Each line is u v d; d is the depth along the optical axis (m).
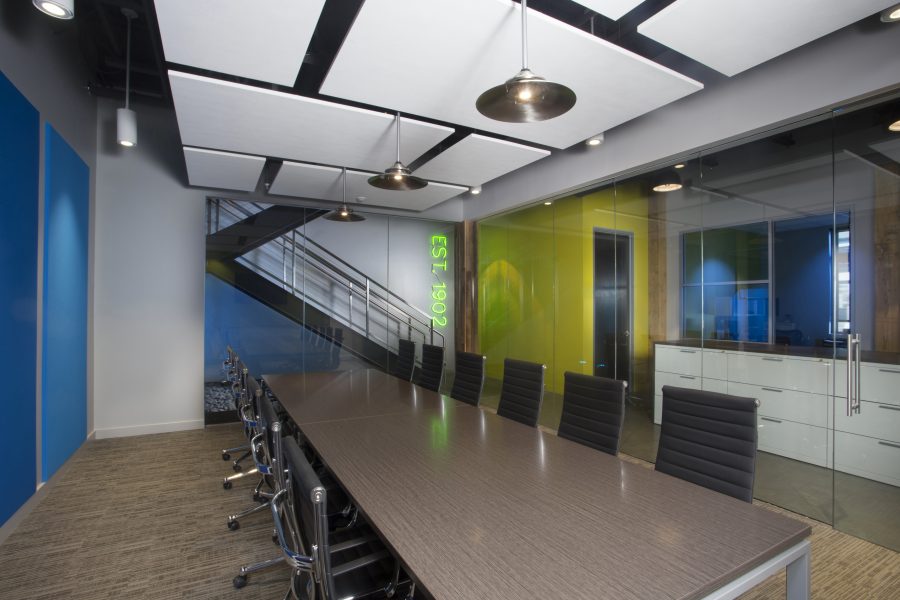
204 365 5.62
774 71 3.21
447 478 1.95
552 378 5.56
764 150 3.37
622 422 2.49
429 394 3.91
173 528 3.12
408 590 1.70
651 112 4.11
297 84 4.02
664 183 4.14
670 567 1.27
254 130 3.88
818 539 2.89
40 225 3.43
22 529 3.09
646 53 3.81
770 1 2.35
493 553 1.34
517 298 6.23
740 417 1.97
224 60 2.82
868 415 2.84
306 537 1.55
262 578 2.56
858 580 2.45
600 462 2.16
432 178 5.32
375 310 6.61
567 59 2.82
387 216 6.78
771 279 3.32
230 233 5.80
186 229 5.67
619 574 1.24
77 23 3.83
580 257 5.15
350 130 3.89
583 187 5.05
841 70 2.86
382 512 1.62
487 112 2.37
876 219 2.78
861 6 2.40
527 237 6.03
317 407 3.38
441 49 2.71
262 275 5.93
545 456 2.25
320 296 6.25
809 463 3.16
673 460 2.18
